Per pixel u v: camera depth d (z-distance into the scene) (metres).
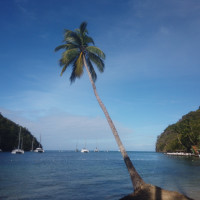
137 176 13.86
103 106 16.94
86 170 34.38
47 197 14.05
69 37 19.19
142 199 11.39
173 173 27.98
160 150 188.75
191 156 86.81
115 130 15.84
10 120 174.00
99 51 18.16
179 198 11.40
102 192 15.84
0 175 25.56
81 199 13.55
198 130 90.12
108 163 55.62
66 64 19.58
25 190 16.41
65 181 21.48
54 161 62.75
